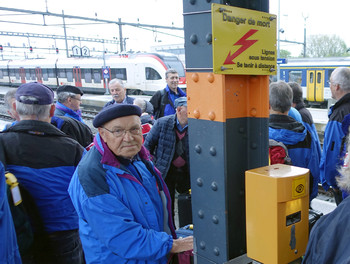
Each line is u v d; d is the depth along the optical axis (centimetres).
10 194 190
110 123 158
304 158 256
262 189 117
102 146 161
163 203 186
